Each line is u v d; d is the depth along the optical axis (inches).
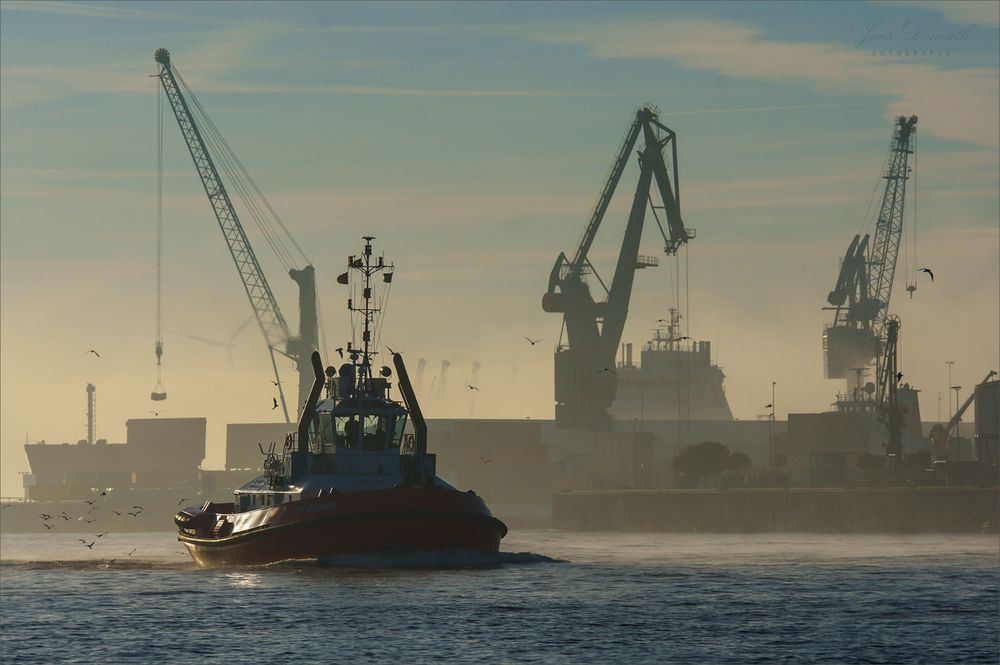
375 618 6628.9
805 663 5728.3
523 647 5974.4
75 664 5713.6
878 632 6392.7
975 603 7347.4
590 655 5831.7
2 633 6466.5
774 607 7130.9
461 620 6579.7
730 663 5708.7
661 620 6658.5
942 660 5802.2
